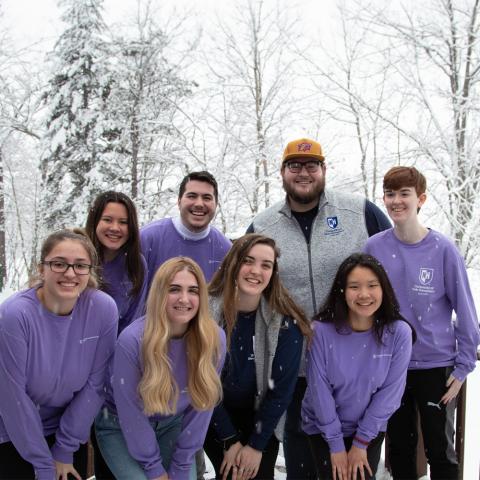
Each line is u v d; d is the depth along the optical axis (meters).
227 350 2.47
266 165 11.80
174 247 3.19
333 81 11.30
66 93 14.12
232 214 11.53
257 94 12.55
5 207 15.03
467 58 10.73
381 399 2.43
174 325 2.22
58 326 2.13
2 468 2.18
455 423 2.80
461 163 10.29
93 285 2.32
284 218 3.09
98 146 14.15
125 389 2.19
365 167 11.60
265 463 2.58
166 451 2.39
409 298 2.64
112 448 2.34
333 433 2.43
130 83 13.39
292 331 2.48
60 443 2.25
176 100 12.94
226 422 2.52
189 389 2.24
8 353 2.05
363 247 2.94
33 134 14.83
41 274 2.14
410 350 2.44
